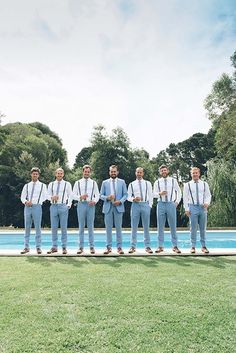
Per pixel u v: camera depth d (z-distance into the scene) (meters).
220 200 18.19
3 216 25.69
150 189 7.41
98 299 3.81
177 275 4.97
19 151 27.22
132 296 3.92
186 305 3.62
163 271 5.25
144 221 7.31
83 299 3.81
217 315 3.33
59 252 7.22
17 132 30.77
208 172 18.95
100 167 27.39
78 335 2.88
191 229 7.16
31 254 6.93
